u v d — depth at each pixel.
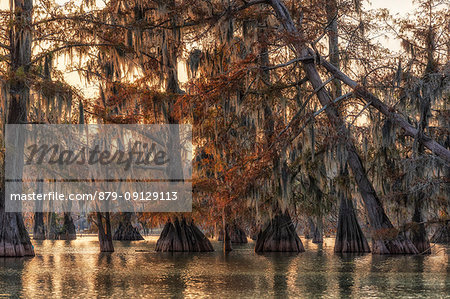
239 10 32.97
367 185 32.31
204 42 36.22
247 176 31.70
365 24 34.22
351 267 26.16
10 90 30.98
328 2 33.88
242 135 35.72
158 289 19.09
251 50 32.28
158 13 34.78
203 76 36.09
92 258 33.47
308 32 31.73
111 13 36.03
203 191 37.62
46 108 31.22
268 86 31.95
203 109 32.28
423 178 28.53
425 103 27.91
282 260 30.77
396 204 29.42
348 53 34.53
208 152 35.84
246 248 45.84
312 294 17.72
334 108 30.50
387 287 19.25
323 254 35.41
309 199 35.44
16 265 28.06
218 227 39.84
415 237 34.31
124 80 39.09
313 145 29.62
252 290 18.70
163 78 37.38
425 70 28.98
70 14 34.50
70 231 66.62
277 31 32.25
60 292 18.47
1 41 34.94
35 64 34.56
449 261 28.94
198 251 39.62
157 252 39.56
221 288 19.25
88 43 35.94
